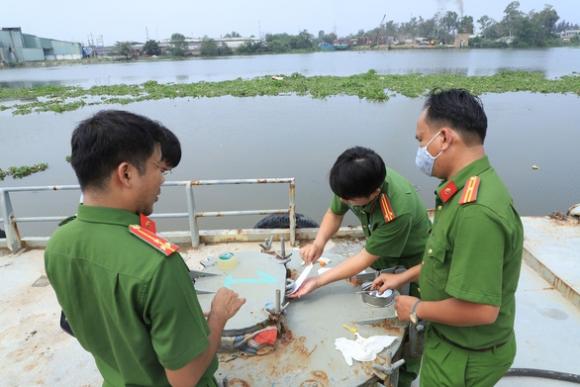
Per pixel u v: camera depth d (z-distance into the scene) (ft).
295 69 138.72
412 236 7.48
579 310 9.95
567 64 130.21
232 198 23.76
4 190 12.02
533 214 21.47
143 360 3.79
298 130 40.19
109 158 3.53
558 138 35.17
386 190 6.73
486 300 4.43
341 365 5.93
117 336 3.85
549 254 11.66
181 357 3.65
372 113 48.60
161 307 3.47
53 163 32.22
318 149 33.17
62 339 9.02
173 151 4.97
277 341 6.35
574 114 46.09
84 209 3.73
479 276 4.41
